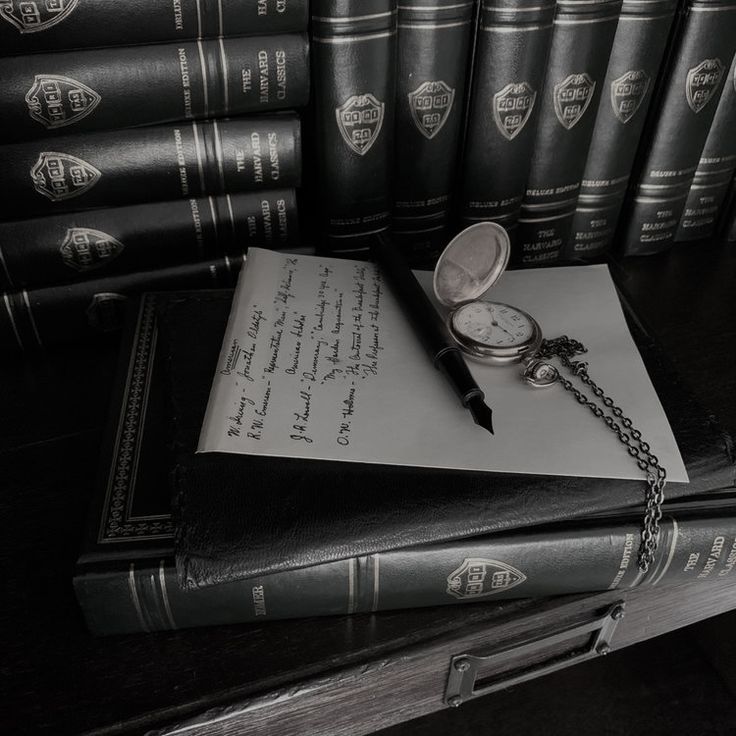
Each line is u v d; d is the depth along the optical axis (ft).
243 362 1.48
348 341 1.59
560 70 1.87
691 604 1.61
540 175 2.06
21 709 1.22
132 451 1.44
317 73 1.74
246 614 1.32
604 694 2.27
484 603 1.41
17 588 1.37
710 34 1.89
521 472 1.33
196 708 1.24
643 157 2.14
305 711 1.37
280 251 1.95
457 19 1.75
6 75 1.50
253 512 1.25
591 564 1.36
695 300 2.11
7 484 1.54
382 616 1.39
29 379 1.81
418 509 1.27
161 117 1.67
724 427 1.61
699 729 2.19
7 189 1.63
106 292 1.85
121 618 1.28
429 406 1.45
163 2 1.53
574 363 1.55
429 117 1.89
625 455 1.37
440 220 2.10
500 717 2.22
